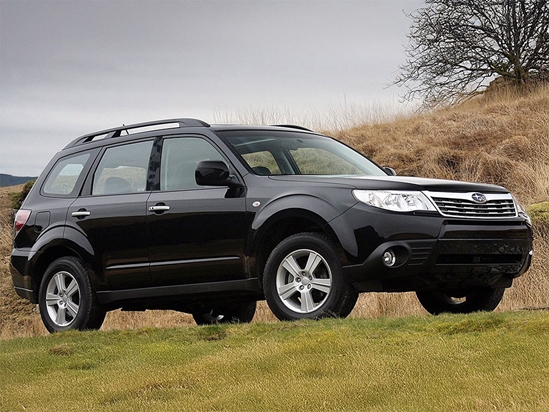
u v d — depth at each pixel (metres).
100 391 5.80
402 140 21.23
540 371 5.14
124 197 8.77
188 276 8.25
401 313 11.88
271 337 6.89
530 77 29.11
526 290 11.94
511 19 29.42
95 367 6.77
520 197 16.80
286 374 5.70
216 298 8.26
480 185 7.85
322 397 5.02
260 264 7.89
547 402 4.48
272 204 7.72
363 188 7.42
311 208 7.48
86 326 8.92
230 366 6.05
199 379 5.82
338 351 6.18
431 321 6.89
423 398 4.80
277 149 8.51
